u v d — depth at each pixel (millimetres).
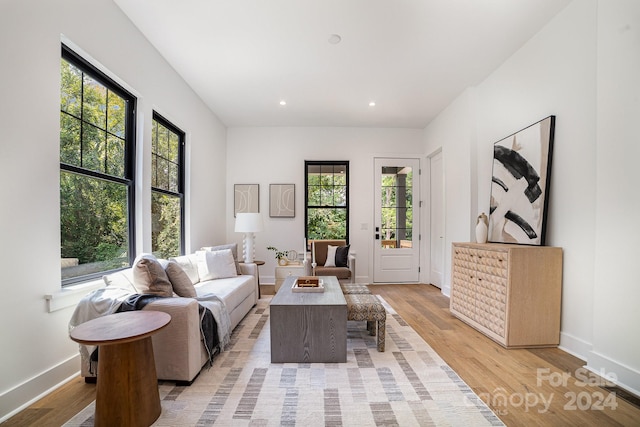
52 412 1633
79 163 2193
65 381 1931
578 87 2350
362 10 2441
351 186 5418
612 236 1997
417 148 5461
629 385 1879
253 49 3027
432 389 1886
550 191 2621
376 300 2609
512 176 3045
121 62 2492
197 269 3393
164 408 1687
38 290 1770
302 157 5434
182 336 1919
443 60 3221
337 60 3230
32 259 1734
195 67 3387
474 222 3791
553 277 2510
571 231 2426
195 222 4051
